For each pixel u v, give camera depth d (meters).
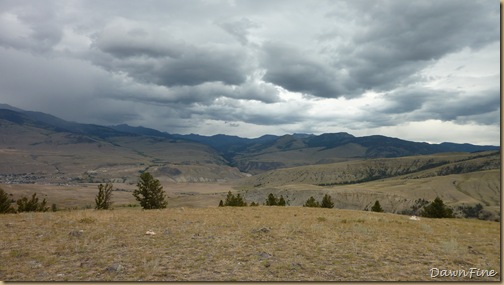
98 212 31.61
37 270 12.46
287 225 23.23
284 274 12.34
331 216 32.25
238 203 69.00
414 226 26.27
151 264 13.16
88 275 11.95
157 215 29.08
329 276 12.22
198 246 16.62
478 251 17.05
